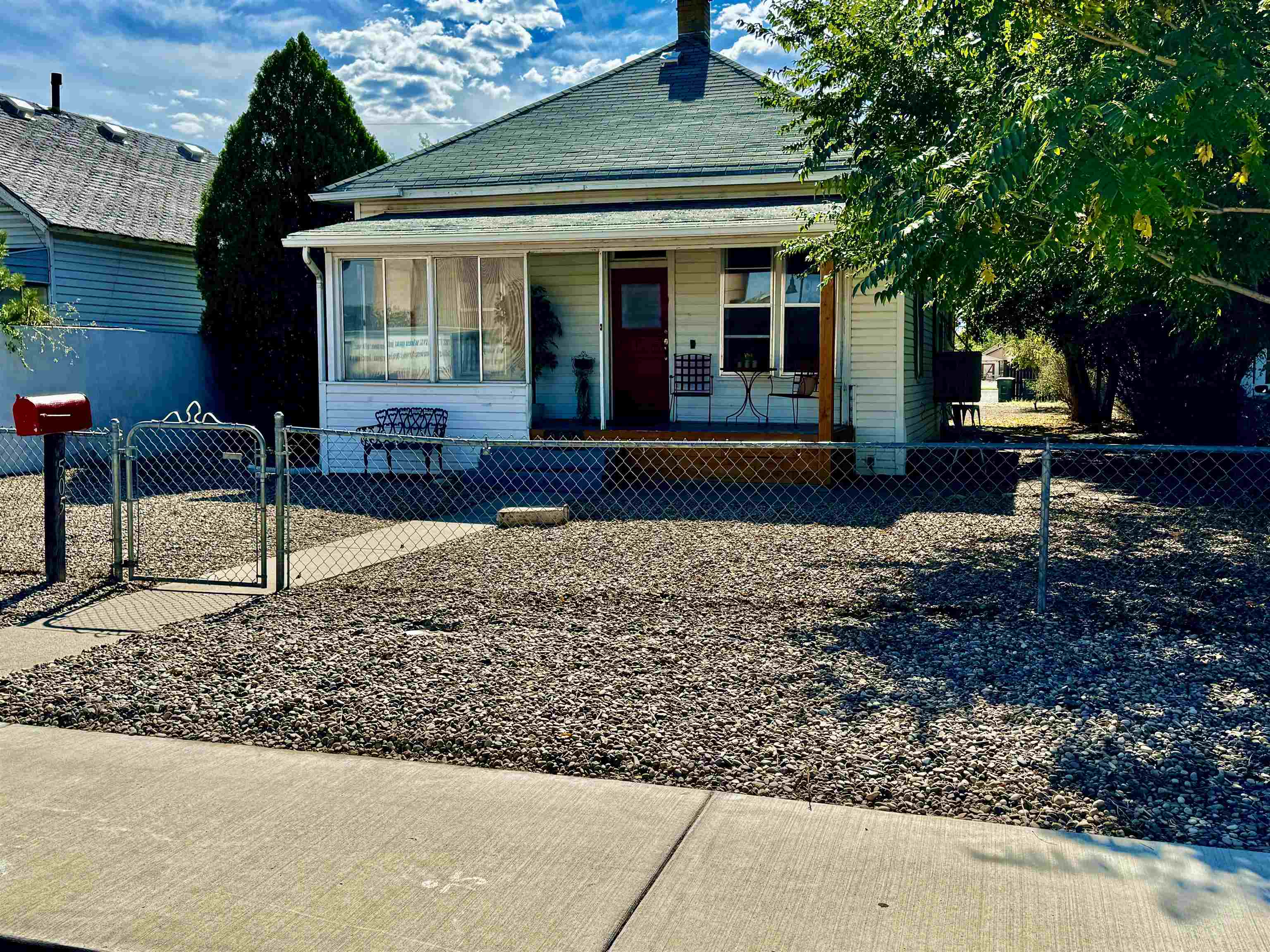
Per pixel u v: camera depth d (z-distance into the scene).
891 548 9.25
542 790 4.20
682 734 4.75
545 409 16.62
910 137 9.84
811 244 11.93
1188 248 7.33
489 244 14.63
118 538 8.21
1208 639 6.18
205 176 25.72
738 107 18.02
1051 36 7.19
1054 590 7.52
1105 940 3.07
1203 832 3.75
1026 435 20.64
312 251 17.58
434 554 9.26
